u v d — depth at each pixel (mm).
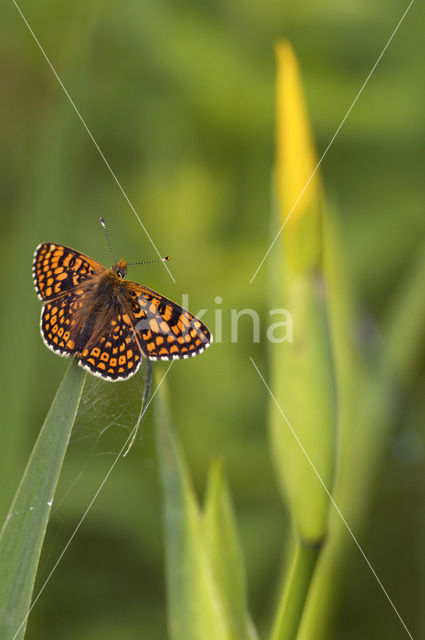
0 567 619
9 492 709
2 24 856
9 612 620
